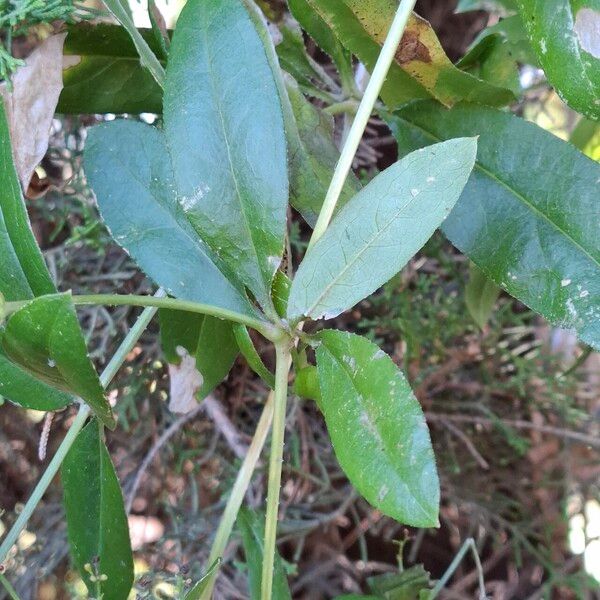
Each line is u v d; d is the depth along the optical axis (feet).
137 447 1.46
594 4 0.68
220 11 0.71
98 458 0.82
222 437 1.49
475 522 1.63
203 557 1.42
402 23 0.72
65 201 1.32
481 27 1.60
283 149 0.70
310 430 1.51
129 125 0.81
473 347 1.61
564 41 0.70
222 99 0.71
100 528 0.81
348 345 0.65
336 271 0.67
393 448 0.59
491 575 1.74
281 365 0.71
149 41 0.92
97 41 0.92
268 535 0.71
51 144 1.30
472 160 0.62
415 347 1.52
